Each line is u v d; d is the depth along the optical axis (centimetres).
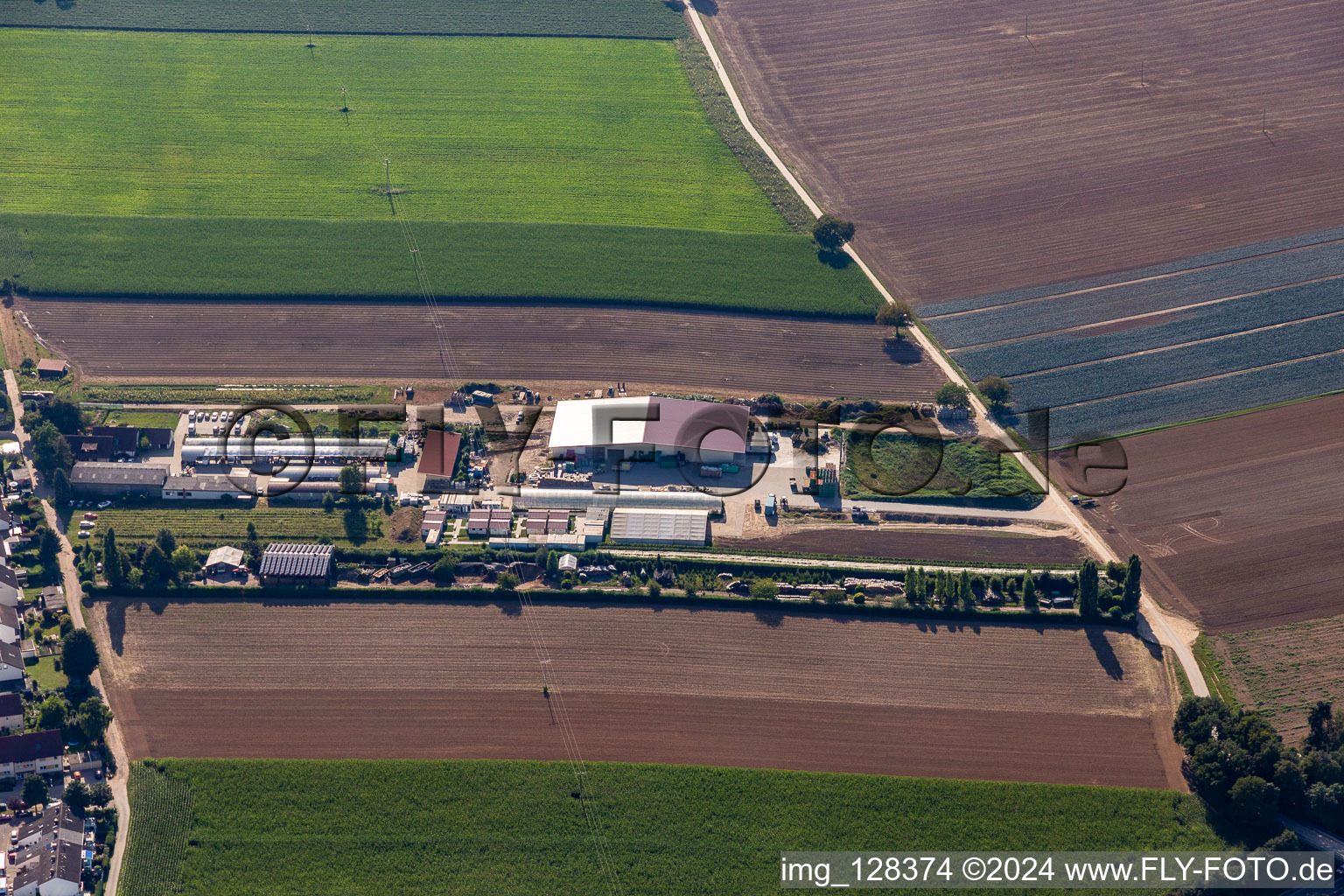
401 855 15925
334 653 18650
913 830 16375
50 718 17138
